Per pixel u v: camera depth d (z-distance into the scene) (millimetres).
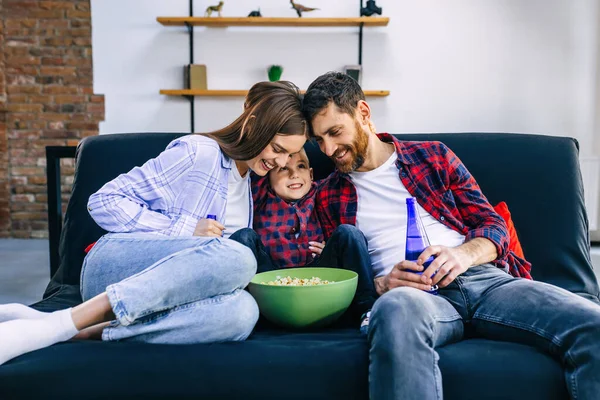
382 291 1388
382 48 4980
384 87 5012
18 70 5152
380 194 1579
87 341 1194
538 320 1165
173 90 4887
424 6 4938
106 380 1083
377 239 1547
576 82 4945
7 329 1096
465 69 4969
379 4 4953
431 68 4984
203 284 1188
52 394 1074
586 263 1652
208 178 1491
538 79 4949
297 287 1273
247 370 1092
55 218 2408
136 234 1368
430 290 1318
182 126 5129
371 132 1581
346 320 1451
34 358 1094
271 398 1087
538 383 1067
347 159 1541
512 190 1713
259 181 1680
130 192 1413
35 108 5188
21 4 5086
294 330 1348
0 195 5320
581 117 4965
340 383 1088
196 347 1138
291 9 5004
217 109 5117
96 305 1154
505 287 1309
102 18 5074
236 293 1241
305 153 1723
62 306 1524
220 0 4875
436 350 1129
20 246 4828
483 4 4918
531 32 4918
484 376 1068
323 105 1482
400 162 1580
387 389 1038
